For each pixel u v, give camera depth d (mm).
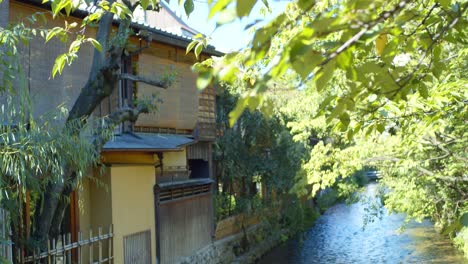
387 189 14734
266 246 17750
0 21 7391
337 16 1181
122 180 9719
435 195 10398
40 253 6945
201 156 14094
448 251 16203
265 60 3365
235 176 15945
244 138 16547
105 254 9164
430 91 4219
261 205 17453
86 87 7285
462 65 5617
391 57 1841
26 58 8273
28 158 4734
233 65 1127
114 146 9172
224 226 14906
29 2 8367
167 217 11352
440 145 6465
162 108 12047
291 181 17531
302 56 1140
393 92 2023
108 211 9344
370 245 18562
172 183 11641
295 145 17594
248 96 1178
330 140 13930
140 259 10078
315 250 18047
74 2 3705
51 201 6793
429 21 2129
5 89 5238
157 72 11875
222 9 1162
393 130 4988
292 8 1956
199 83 1087
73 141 5281
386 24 1686
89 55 9602
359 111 3217
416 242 18406
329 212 28953
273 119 16656
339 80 3734
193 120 13273
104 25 7566
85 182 9352
